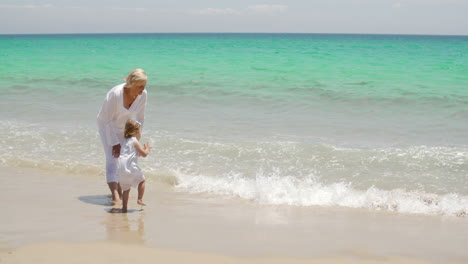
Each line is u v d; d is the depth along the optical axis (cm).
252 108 1293
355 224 497
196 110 1265
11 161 770
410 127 1038
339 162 762
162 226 475
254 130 1009
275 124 1073
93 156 805
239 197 612
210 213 533
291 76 1914
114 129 587
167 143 877
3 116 1167
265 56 3002
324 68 2206
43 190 623
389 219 521
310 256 390
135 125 546
